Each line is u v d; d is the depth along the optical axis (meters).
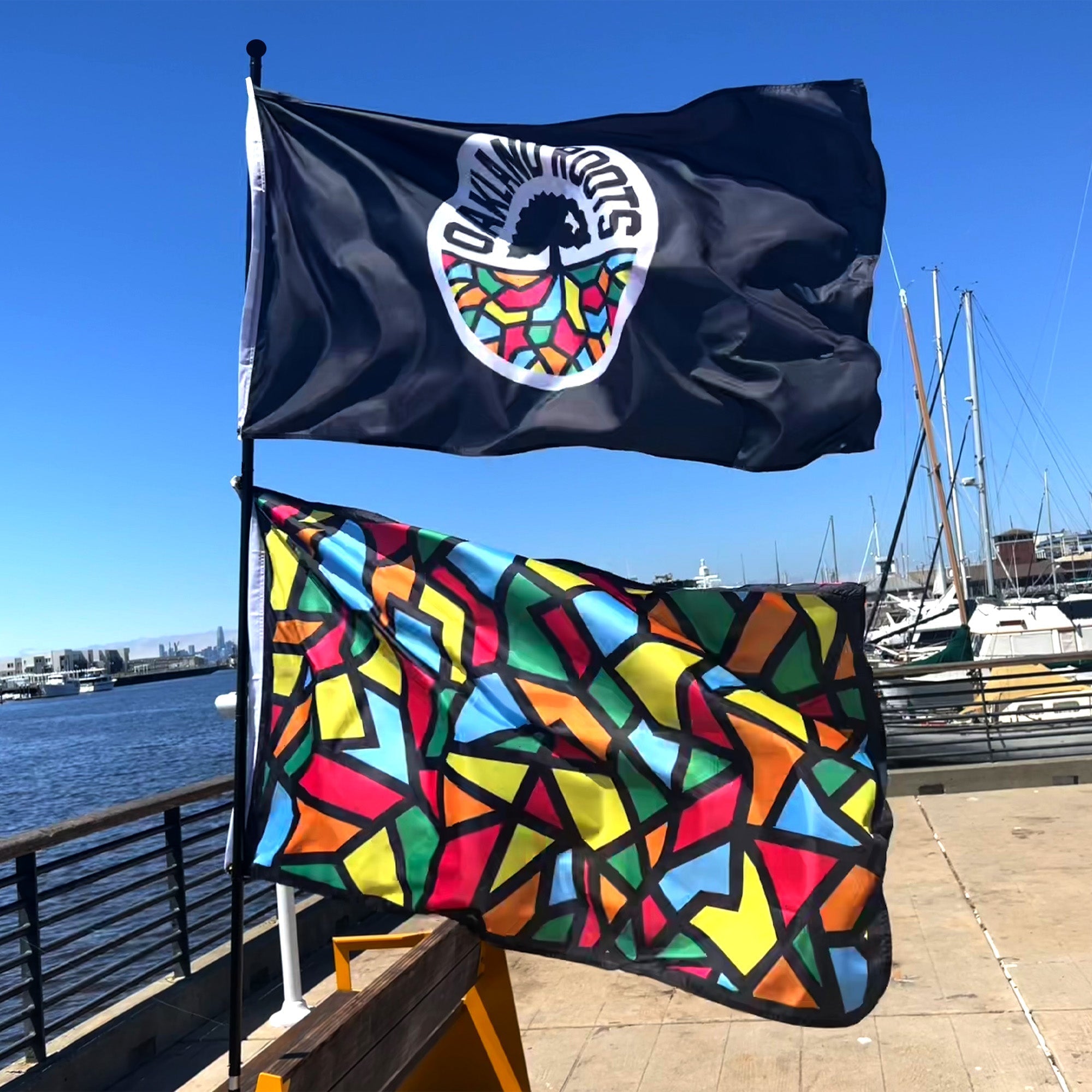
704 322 3.66
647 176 3.68
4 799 31.72
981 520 35.38
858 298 3.75
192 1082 4.40
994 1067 4.15
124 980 9.16
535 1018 5.03
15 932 4.31
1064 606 30.06
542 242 3.59
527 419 3.53
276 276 3.43
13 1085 4.07
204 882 5.43
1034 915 5.95
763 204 3.72
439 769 3.17
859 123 3.74
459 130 3.54
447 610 3.22
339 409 3.42
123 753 46.94
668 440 3.63
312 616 3.31
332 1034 2.54
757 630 3.23
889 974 2.90
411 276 3.48
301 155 3.50
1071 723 10.60
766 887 2.96
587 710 3.11
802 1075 4.21
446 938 3.16
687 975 2.94
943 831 8.24
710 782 3.03
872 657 24.05
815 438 3.69
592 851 3.07
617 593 3.25
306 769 3.25
